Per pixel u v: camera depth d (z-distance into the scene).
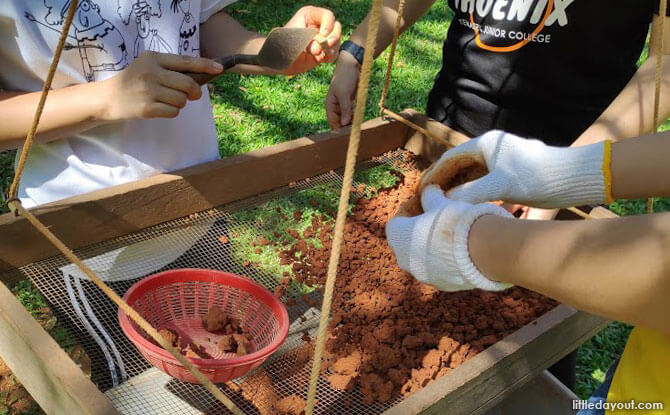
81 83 1.14
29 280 1.01
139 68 1.00
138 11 1.17
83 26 1.10
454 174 0.89
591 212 1.24
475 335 1.06
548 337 1.00
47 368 0.78
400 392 0.94
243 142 2.62
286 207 1.29
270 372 0.95
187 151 1.31
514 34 1.36
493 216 0.65
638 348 0.75
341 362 0.96
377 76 3.34
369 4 4.14
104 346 0.95
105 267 1.08
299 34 0.95
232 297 1.05
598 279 0.53
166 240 1.14
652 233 0.51
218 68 1.01
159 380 0.92
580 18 1.28
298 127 2.80
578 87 1.35
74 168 1.19
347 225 1.29
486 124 1.44
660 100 1.16
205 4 1.37
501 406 1.42
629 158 0.68
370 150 1.46
